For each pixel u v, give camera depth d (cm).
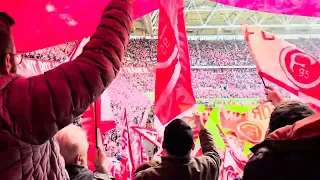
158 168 169
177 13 162
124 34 99
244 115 248
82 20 178
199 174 168
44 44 179
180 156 168
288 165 107
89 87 90
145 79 1656
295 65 170
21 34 173
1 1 165
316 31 2238
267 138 114
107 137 434
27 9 170
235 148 299
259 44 174
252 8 184
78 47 199
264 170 110
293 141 106
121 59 98
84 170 151
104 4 177
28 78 91
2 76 93
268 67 173
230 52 2167
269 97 173
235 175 295
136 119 1019
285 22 2038
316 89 166
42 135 88
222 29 2297
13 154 87
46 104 86
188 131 170
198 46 2223
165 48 161
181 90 160
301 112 119
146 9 176
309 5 178
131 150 279
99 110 234
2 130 85
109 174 180
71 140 149
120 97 1077
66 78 89
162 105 161
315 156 105
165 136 170
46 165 97
